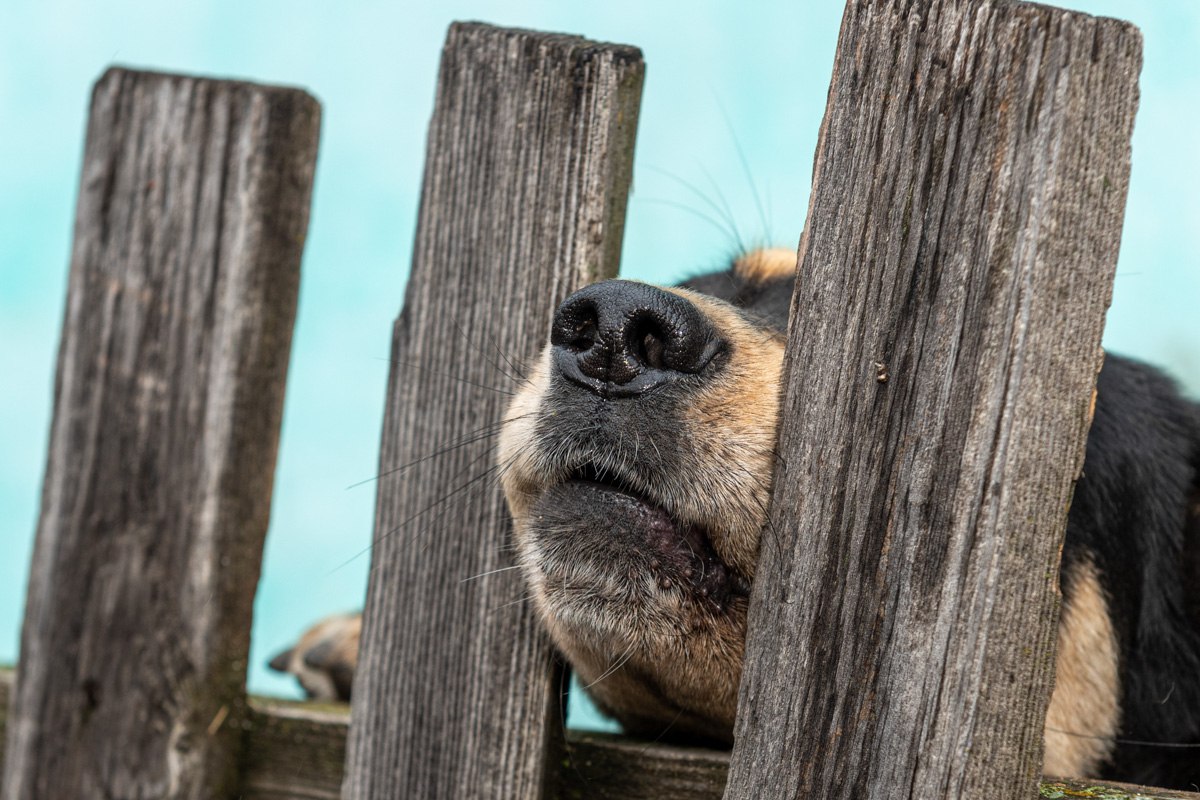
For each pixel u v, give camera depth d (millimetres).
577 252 2287
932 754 1740
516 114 2348
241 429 2707
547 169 2314
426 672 2412
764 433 2146
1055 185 1716
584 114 2281
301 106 2707
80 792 2777
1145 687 2725
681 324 2127
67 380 2867
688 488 2156
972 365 1749
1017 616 1740
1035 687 1749
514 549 2371
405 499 2471
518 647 2330
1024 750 1744
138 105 2803
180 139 2764
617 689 2564
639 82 2305
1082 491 2623
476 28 2408
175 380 2756
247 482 2727
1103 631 2648
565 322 2178
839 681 1813
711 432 2148
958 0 1769
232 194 2713
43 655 2844
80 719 2791
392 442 2494
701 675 2303
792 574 1867
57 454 2867
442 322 2438
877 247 1822
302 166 2730
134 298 2799
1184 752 2787
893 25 1814
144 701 2736
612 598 2207
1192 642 2764
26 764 2836
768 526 1919
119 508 2793
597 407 2170
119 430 2803
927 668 1752
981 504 1735
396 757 2422
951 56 1773
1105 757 2729
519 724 2316
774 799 1843
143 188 2797
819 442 1858
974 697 1727
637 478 2182
